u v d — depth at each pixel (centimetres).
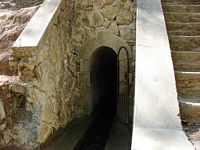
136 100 268
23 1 791
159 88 282
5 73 503
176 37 432
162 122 246
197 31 461
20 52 467
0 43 554
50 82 527
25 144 473
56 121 554
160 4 468
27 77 472
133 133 232
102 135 670
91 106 697
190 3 540
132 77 640
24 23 574
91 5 666
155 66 312
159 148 215
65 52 616
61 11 582
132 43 641
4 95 470
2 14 618
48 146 508
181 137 228
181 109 313
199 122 309
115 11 650
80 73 684
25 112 472
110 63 905
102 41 664
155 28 388
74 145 514
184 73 359
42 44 484
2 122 475
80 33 678
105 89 897
